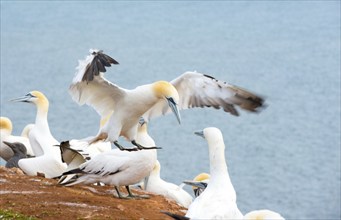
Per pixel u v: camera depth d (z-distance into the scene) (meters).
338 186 48.22
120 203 16.20
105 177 16.75
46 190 16.67
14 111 64.19
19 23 147.25
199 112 70.44
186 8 182.00
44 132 21.00
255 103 17.23
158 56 113.94
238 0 195.75
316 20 155.38
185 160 51.91
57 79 85.81
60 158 19.30
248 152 57.12
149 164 16.66
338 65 102.62
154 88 17.12
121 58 111.44
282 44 125.19
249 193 46.03
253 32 141.62
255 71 99.62
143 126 18.14
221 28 149.38
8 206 15.07
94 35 135.88
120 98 17.31
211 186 14.58
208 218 13.31
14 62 100.69
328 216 42.25
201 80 17.45
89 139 17.83
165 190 20.44
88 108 66.50
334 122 68.44
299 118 70.00
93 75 15.86
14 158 22.19
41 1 185.25
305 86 88.00
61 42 123.00
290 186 47.72
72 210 15.09
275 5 183.75
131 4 187.00
